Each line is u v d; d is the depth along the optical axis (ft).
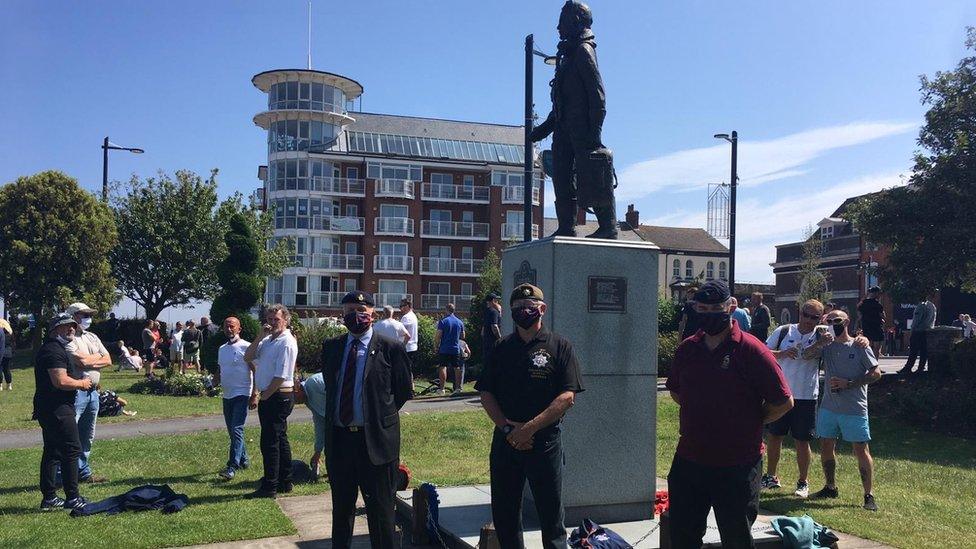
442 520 20.30
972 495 26.73
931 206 54.08
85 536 20.15
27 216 111.55
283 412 25.73
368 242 185.06
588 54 21.72
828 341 24.64
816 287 124.98
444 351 56.44
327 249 185.37
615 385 20.07
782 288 195.62
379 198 186.60
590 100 21.53
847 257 168.04
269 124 190.08
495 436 15.71
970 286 58.18
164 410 50.01
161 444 35.76
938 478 29.63
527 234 47.19
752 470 14.03
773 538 18.12
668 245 227.81
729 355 14.10
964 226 52.54
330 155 184.65
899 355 122.01
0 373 65.26
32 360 109.50
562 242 19.80
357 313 17.44
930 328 56.24
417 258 188.44
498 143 206.80
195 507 23.70
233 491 26.35
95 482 28.02
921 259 54.80
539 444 15.17
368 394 17.20
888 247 59.47
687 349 14.71
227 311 63.82
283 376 25.54
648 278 20.59
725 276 232.32
